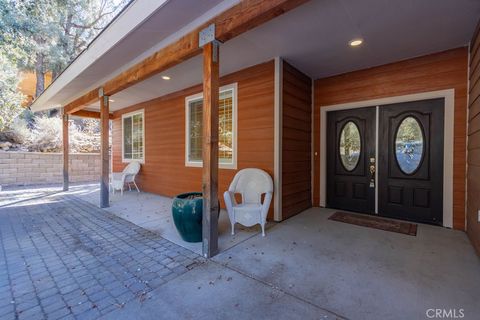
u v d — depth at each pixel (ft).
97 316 5.41
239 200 14.23
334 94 14.61
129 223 12.51
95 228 11.68
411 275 7.08
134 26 9.14
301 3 6.28
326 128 15.07
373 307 5.66
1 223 12.55
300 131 14.14
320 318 5.32
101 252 8.87
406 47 10.89
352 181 14.26
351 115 14.19
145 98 21.13
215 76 8.47
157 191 21.07
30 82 44.14
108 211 15.03
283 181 12.57
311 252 8.74
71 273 7.32
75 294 6.24
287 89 12.82
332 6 7.82
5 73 27.20
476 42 9.05
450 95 11.04
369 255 8.45
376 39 10.12
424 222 11.91
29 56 31.89
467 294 6.13
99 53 11.80
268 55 11.82
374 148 13.41
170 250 9.03
